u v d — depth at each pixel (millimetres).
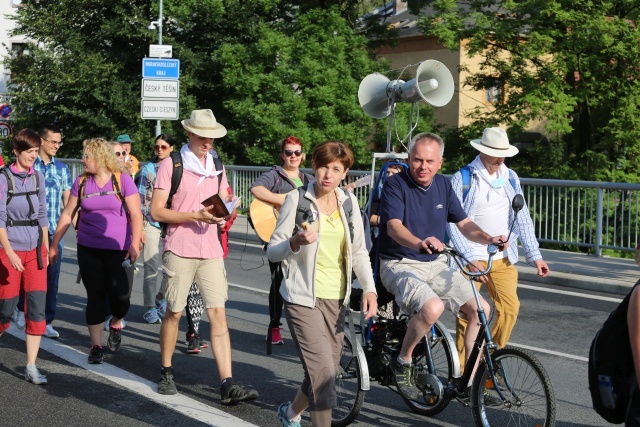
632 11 28562
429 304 5992
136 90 38125
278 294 8820
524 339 9453
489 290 7145
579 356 8688
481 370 5844
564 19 27625
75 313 10531
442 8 30297
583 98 28766
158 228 10117
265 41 33500
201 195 6965
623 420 4086
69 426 6223
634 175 28875
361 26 37688
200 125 6941
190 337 8578
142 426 6238
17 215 7316
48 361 8109
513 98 29391
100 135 38250
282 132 32375
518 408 5598
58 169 9125
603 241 15141
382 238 6422
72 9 38375
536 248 7324
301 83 33250
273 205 8500
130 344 8891
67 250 16891
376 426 6340
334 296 5438
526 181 16141
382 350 6453
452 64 42156
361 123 33312
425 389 6328
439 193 6414
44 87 38438
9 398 6902
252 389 6773
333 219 5461
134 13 37156
